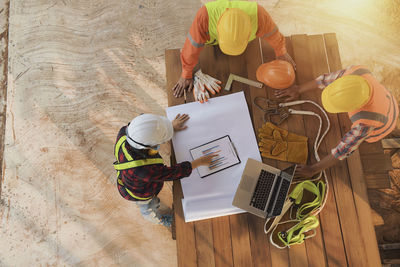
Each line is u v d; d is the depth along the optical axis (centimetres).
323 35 214
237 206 177
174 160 192
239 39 154
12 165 297
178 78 208
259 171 182
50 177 294
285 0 335
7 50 328
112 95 312
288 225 181
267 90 201
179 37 326
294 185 187
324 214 183
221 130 193
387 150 273
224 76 205
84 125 305
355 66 168
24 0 338
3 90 317
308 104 199
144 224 283
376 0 331
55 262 277
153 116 148
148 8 333
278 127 195
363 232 180
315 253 178
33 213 287
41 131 304
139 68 319
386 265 263
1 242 282
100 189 291
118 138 167
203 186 184
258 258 177
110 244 279
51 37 328
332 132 195
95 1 336
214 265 177
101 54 322
